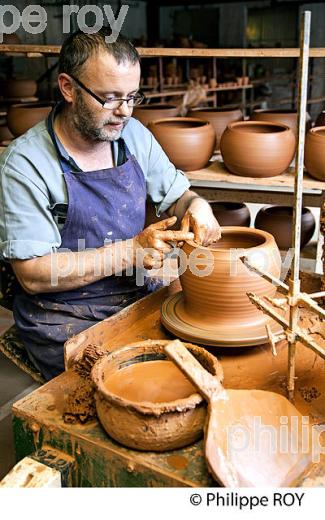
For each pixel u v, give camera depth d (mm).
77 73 1432
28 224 1521
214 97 7133
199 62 8023
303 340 1027
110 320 1391
